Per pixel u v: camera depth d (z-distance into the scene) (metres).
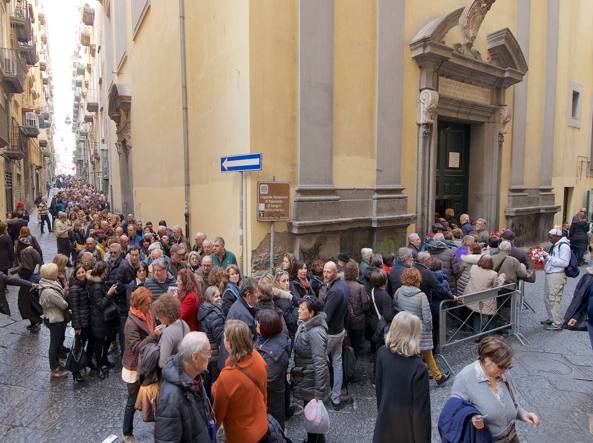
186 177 10.29
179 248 6.61
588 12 16.19
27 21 22.05
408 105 9.34
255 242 7.08
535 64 13.38
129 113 17.70
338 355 4.66
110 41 23.31
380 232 8.62
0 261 9.20
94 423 4.38
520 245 12.98
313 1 7.42
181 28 10.08
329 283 4.91
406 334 3.02
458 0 10.45
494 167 11.78
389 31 8.70
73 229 11.91
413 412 2.92
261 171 7.10
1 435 4.15
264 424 2.90
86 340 5.44
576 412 4.53
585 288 4.98
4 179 17.77
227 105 7.77
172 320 3.50
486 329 6.44
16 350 6.32
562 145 15.20
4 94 16.75
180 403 2.51
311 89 7.46
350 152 8.21
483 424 2.70
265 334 3.59
